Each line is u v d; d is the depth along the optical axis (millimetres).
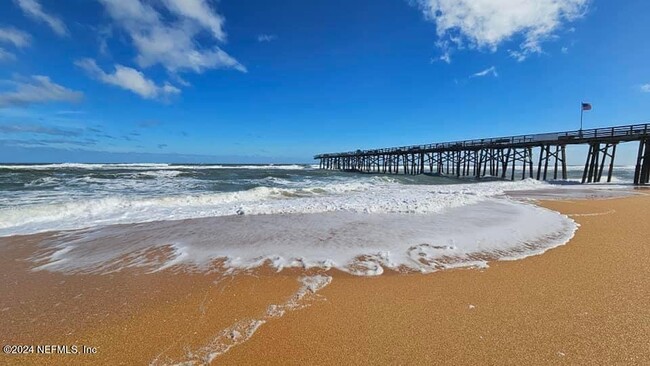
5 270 4836
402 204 10109
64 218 8523
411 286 4195
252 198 12680
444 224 7746
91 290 4102
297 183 21203
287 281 4383
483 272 4695
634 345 2840
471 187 18578
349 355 2738
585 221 8359
